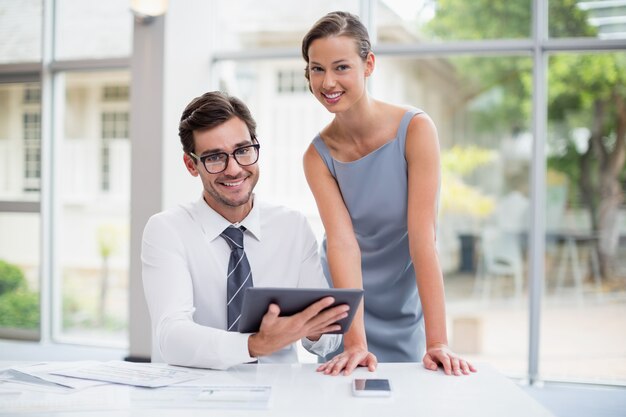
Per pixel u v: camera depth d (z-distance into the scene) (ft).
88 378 4.62
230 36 15.01
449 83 17.98
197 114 5.52
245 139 5.60
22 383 4.56
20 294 16.28
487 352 15.60
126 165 17.22
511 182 18.31
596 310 15.79
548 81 16.07
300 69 16.87
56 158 16.22
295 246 6.19
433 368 4.98
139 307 13.89
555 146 16.29
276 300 4.42
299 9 14.80
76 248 16.98
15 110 16.16
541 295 13.52
